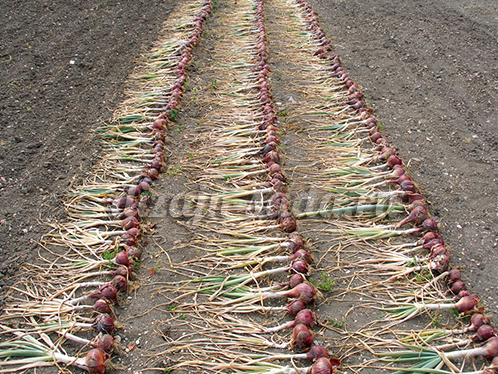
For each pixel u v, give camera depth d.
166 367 2.76
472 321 2.94
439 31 8.09
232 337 2.95
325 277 3.37
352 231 3.80
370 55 7.28
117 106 5.70
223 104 5.86
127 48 7.26
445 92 6.12
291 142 5.11
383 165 4.56
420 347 2.80
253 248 3.58
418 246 3.63
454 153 4.91
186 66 6.70
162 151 4.82
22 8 8.21
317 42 7.82
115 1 9.09
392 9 9.28
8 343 2.84
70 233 3.77
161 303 3.20
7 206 4.00
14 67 6.29
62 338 2.91
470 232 3.85
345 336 2.94
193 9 9.09
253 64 6.91
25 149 4.74
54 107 5.54
